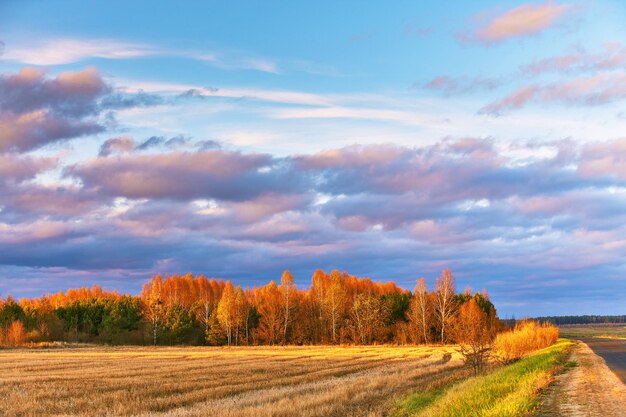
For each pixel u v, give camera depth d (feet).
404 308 376.27
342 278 433.89
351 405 79.61
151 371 141.18
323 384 107.55
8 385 112.27
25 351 256.52
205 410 74.79
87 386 109.40
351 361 178.19
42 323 357.61
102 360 188.65
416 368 145.59
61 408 83.41
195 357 205.46
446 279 336.49
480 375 104.63
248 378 122.62
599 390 70.90
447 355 206.18
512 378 81.92
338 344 339.16
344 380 115.65
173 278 461.37
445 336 326.03
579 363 116.16
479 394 65.31
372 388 97.30
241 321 349.20
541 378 81.87
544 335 219.82
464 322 264.52
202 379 121.49
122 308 381.40
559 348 174.60
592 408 56.70
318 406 76.18
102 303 401.70
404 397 83.87
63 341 349.20
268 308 351.25
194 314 375.25
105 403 88.48
